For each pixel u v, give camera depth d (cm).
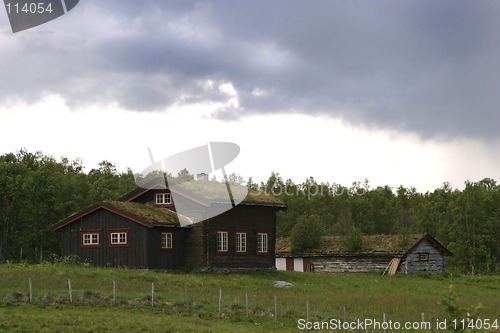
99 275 4550
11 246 7769
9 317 3095
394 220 11588
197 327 3162
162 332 3025
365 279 5944
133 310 3488
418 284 5791
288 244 7875
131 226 5372
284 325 3400
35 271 4562
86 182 9281
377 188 14025
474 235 10394
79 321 3120
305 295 4425
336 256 7356
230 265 5712
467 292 5441
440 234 11188
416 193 14812
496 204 11050
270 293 4428
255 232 5959
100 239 5488
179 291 4225
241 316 3509
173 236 5547
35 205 7562
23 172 7775
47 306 3434
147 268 5275
